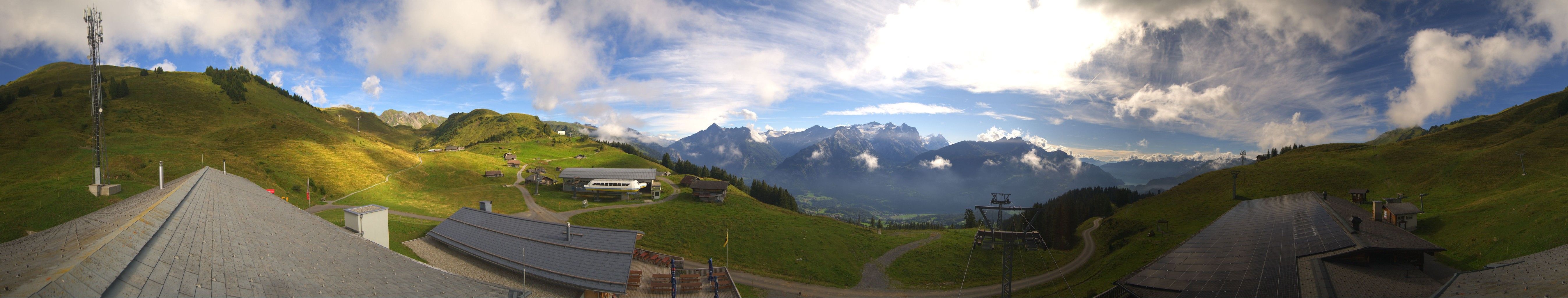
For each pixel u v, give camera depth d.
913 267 105.94
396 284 37.41
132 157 122.06
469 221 78.94
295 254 36.56
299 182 127.81
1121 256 93.50
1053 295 82.81
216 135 162.75
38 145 127.94
